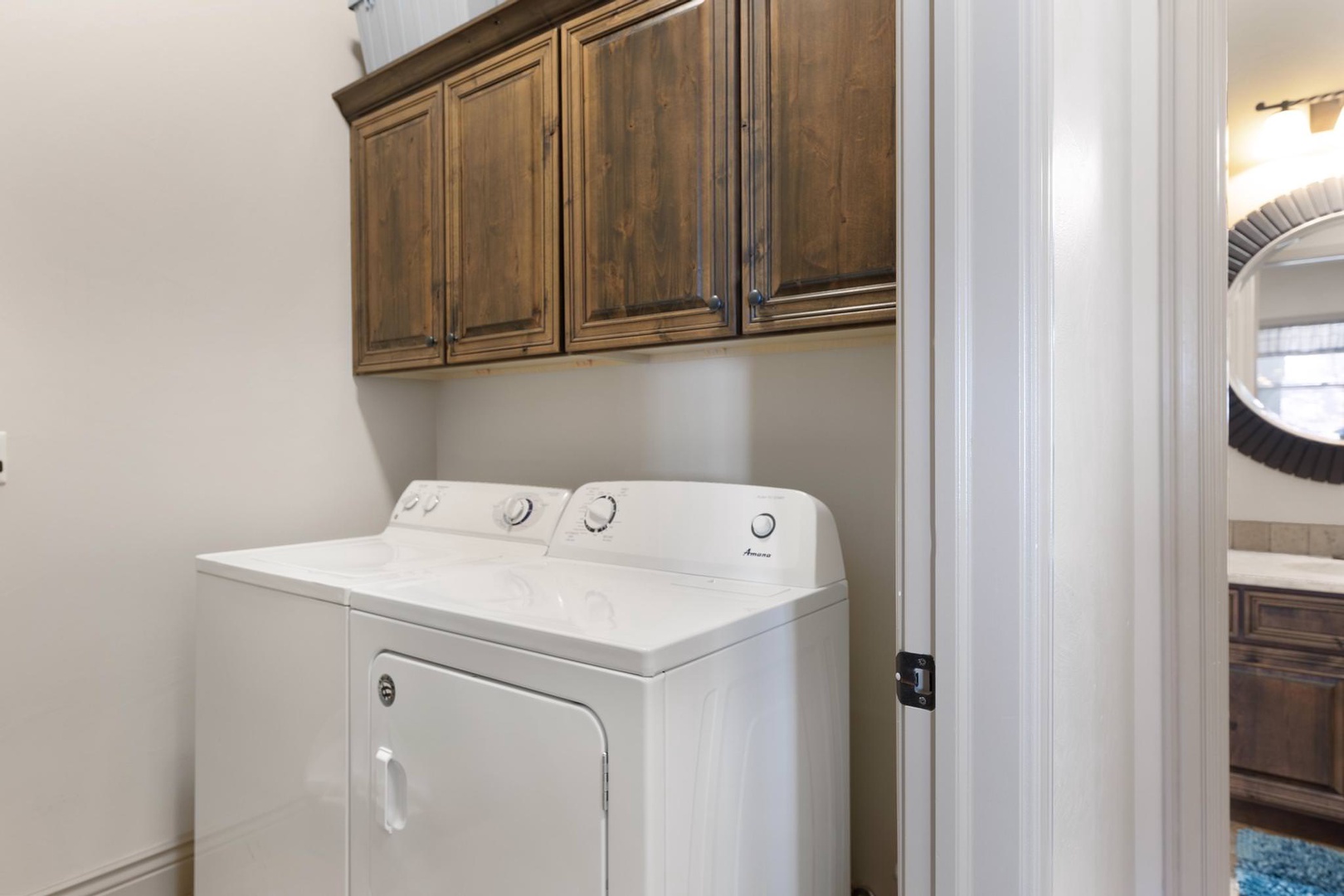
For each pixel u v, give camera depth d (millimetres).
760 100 1334
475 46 1761
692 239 1415
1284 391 2496
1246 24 2289
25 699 1594
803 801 1197
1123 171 1211
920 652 736
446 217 1855
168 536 1803
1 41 1541
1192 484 1271
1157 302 1289
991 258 685
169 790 1817
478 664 1048
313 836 1283
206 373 1862
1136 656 1297
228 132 1898
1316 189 2441
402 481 2303
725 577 1318
